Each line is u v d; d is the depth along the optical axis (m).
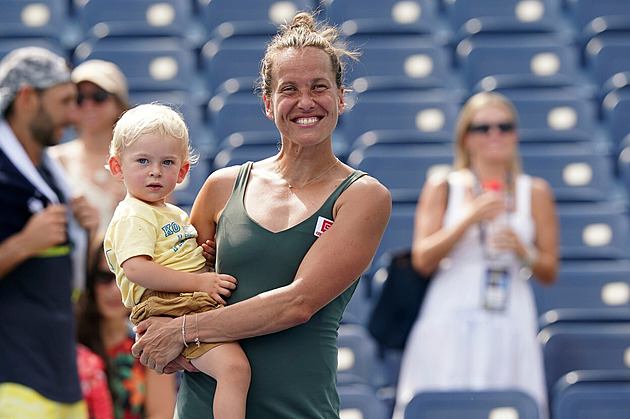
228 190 7.39
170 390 11.19
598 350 14.02
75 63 20.02
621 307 15.29
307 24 7.16
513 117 13.48
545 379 13.99
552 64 20.45
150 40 20.72
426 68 20.25
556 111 19.06
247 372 6.94
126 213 7.28
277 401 7.00
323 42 7.00
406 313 13.27
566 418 12.67
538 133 18.69
